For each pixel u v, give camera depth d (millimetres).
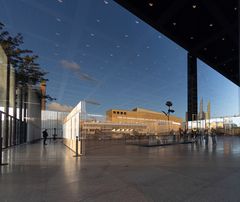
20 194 4805
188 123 34719
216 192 4996
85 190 5121
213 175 6801
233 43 18906
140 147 18891
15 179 6172
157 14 15211
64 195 4738
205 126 35938
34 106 28141
